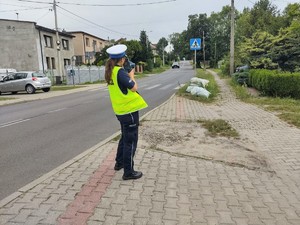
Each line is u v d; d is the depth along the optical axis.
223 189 4.05
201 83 16.28
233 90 17.12
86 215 3.34
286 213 3.41
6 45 34.50
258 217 3.31
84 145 6.57
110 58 4.28
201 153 5.59
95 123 9.06
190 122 8.48
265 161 5.12
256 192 3.96
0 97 19.31
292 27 17.08
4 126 9.14
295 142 6.12
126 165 4.31
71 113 11.25
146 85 24.86
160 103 13.52
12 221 3.24
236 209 3.49
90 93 20.30
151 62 63.22
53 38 38.72
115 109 4.25
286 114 8.93
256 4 30.11
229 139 6.52
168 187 4.11
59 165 5.26
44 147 6.48
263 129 7.34
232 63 26.02
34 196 3.83
